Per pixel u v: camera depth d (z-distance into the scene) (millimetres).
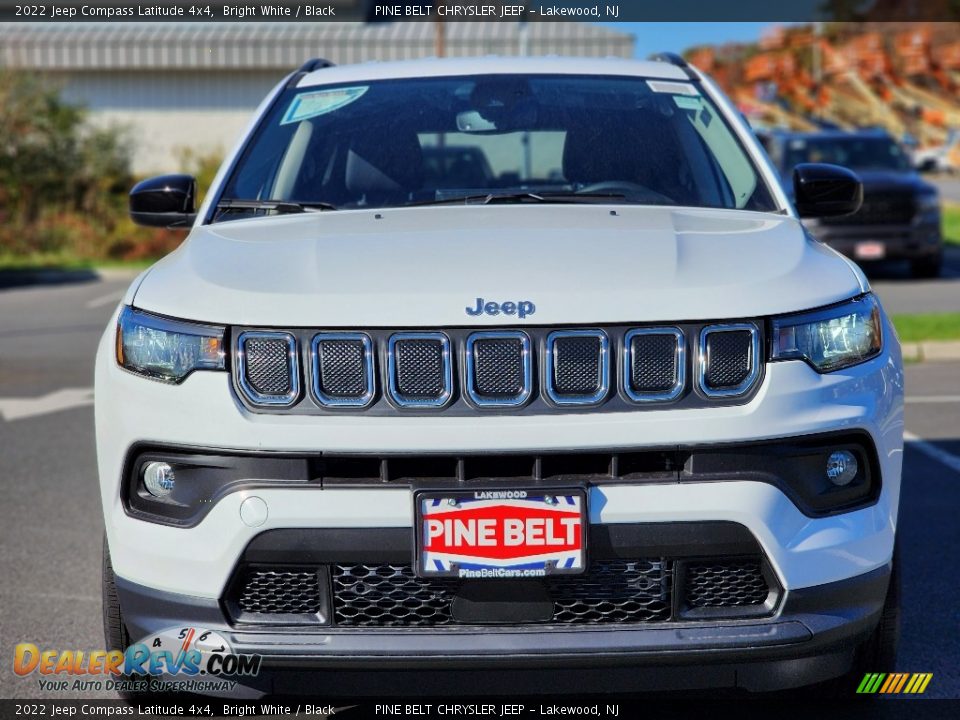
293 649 2721
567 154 3916
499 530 2660
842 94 55125
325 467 2693
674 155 3910
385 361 2711
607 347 2715
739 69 58125
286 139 4027
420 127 4023
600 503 2662
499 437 2643
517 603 2705
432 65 4434
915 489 5625
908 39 57688
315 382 2721
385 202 3764
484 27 31625
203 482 2752
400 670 2746
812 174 4035
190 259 3146
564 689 2846
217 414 2721
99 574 4598
